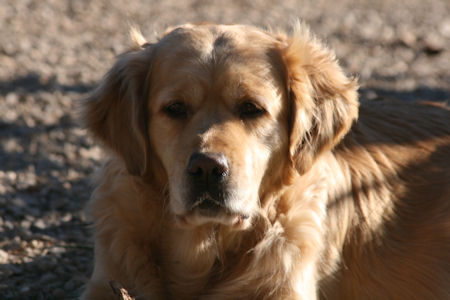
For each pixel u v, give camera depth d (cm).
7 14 1841
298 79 536
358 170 592
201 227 536
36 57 1489
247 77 509
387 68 1475
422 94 1280
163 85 521
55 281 643
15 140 1041
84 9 1981
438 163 628
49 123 1118
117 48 1600
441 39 1758
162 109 518
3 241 715
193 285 555
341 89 555
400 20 2009
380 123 657
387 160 616
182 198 491
